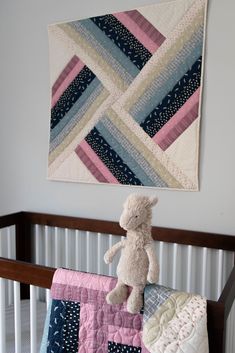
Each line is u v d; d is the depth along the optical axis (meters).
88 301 1.17
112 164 2.02
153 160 1.90
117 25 1.96
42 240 2.30
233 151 1.74
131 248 1.08
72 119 2.12
